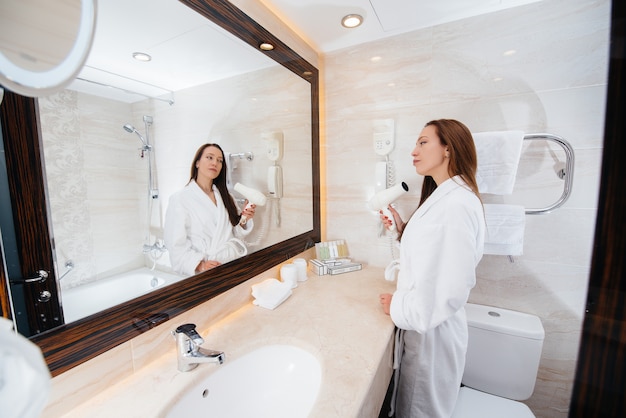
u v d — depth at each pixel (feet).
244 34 3.04
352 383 2.01
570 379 3.59
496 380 3.53
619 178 0.78
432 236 2.63
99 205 1.88
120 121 2.00
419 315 2.56
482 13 3.58
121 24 1.96
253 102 3.33
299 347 2.56
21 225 1.49
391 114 4.30
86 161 1.81
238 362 2.43
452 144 2.98
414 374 2.94
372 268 4.70
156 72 2.23
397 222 3.99
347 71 4.57
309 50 4.40
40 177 1.57
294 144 4.19
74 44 0.84
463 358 3.07
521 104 3.49
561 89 3.30
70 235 1.73
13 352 0.72
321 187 4.95
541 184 3.47
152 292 2.23
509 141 3.24
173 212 2.43
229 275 3.03
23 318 1.50
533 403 3.82
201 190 2.71
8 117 1.43
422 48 3.98
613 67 0.77
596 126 3.20
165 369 2.16
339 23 3.85
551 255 3.52
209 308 2.80
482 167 3.38
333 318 2.99
